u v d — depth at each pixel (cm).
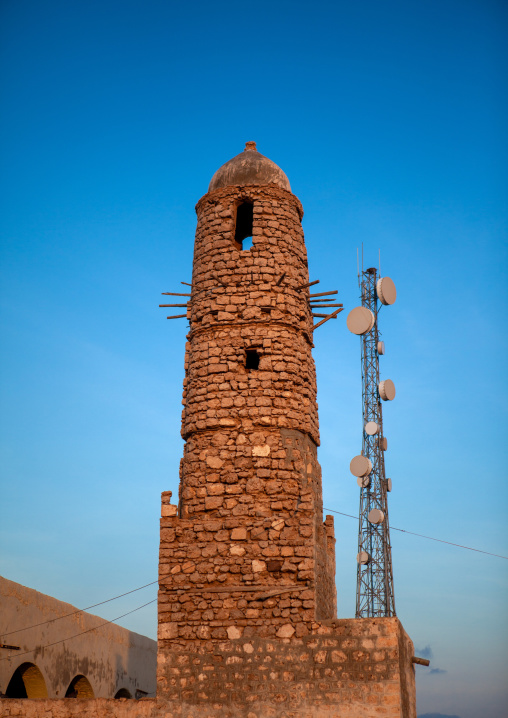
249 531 2200
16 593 2480
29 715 2080
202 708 2050
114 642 3291
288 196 2580
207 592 2153
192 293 2527
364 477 3916
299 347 2442
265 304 2427
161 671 2097
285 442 2305
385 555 3762
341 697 2003
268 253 2483
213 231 2534
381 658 2019
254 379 2358
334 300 2548
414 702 2298
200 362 2409
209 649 2098
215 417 2330
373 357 4122
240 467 2270
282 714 2012
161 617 2148
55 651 2712
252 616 2116
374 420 4034
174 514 2241
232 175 2603
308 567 2147
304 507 2222
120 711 2077
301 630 2081
